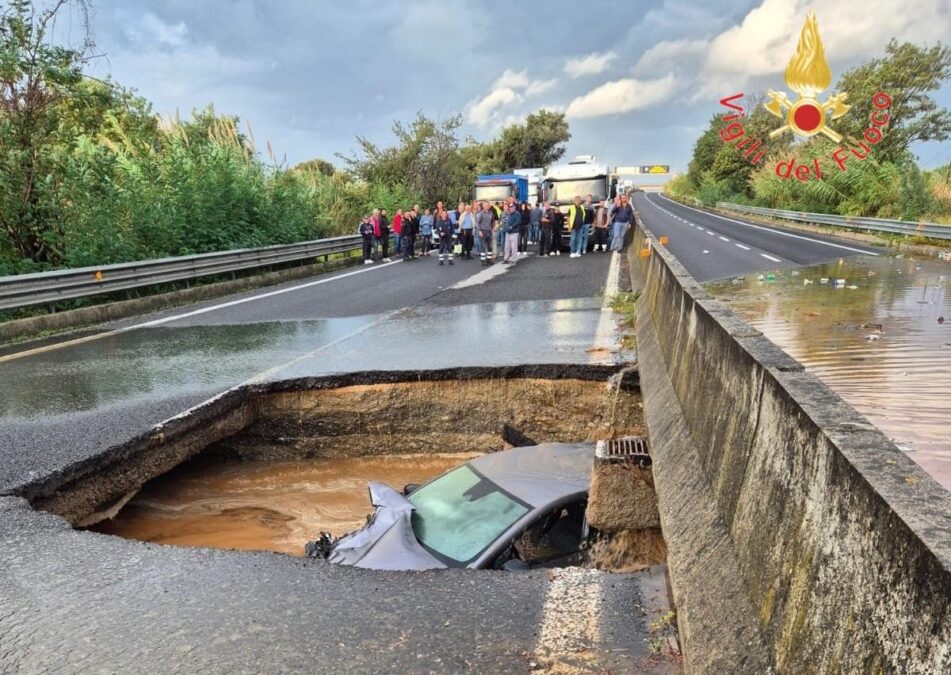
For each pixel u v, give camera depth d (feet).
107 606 10.00
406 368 22.86
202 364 25.48
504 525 12.98
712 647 6.29
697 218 157.48
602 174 85.40
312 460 22.59
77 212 44.29
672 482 10.56
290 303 42.60
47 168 43.55
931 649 3.37
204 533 17.49
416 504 14.29
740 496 7.34
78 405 20.51
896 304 33.73
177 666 8.52
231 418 21.04
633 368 21.79
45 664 8.68
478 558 12.21
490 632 9.12
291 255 59.93
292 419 22.52
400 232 73.56
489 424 22.79
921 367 20.98
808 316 31.07
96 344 31.04
